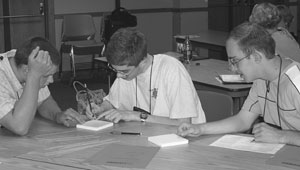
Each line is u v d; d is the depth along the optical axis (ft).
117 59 7.54
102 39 24.07
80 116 8.55
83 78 24.43
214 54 21.16
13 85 8.20
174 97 8.27
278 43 12.86
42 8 24.44
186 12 28.35
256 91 7.84
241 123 7.85
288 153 6.59
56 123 8.53
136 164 6.31
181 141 7.12
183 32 28.48
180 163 6.32
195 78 12.76
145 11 27.71
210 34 20.67
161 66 8.50
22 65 8.02
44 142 7.41
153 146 7.02
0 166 6.45
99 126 8.04
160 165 6.26
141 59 7.71
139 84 8.71
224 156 6.54
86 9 25.76
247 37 6.77
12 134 7.89
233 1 27.99
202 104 9.74
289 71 7.10
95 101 9.24
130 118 8.42
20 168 6.35
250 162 6.29
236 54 6.84
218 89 11.87
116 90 9.08
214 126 7.64
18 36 24.44
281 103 7.36
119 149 6.92
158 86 8.49
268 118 7.79
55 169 6.28
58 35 25.07
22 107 7.73
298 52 13.07
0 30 24.02
